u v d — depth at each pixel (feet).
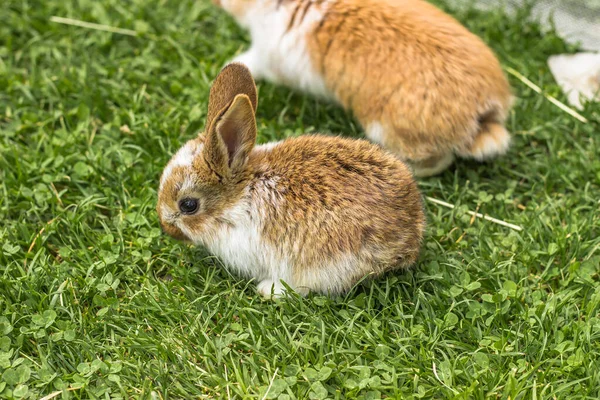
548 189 4.21
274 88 4.46
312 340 3.82
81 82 4.45
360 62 4.17
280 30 4.30
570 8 4.67
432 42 4.14
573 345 3.81
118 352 3.81
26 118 4.34
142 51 4.57
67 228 4.08
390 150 4.20
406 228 3.88
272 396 3.73
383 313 3.89
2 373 3.77
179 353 3.82
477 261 3.99
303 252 3.86
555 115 4.40
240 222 3.89
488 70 4.15
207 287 3.93
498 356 3.79
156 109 4.41
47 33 4.61
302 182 3.86
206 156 3.82
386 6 4.21
